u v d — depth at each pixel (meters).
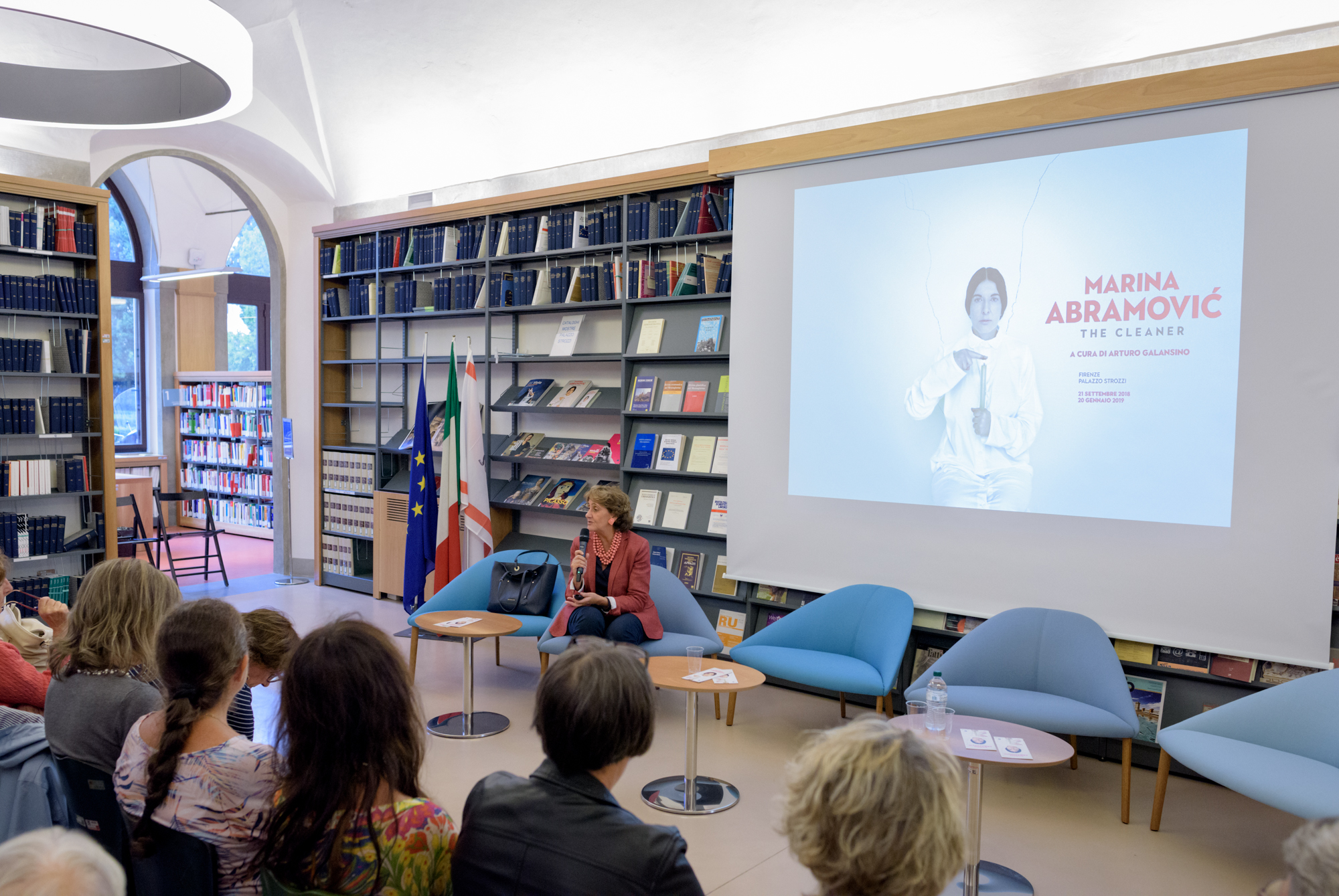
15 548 5.72
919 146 4.29
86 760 2.03
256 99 6.68
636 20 5.19
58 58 5.32
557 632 4.48
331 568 7.46
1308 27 3.81
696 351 5.20
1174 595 3.69
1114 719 3.36
